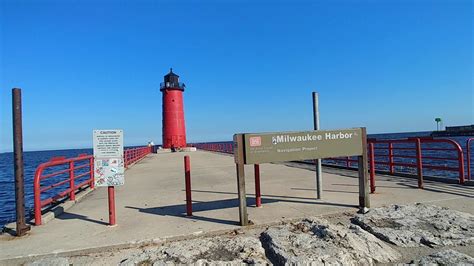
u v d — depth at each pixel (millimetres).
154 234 5730
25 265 4672
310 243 4797
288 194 8852
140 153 28922
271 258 4531
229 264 4293
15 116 6105
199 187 10945
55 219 7156
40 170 6957
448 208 6699
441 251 4543
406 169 16578
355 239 4883
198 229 5918
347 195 8375
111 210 6465
